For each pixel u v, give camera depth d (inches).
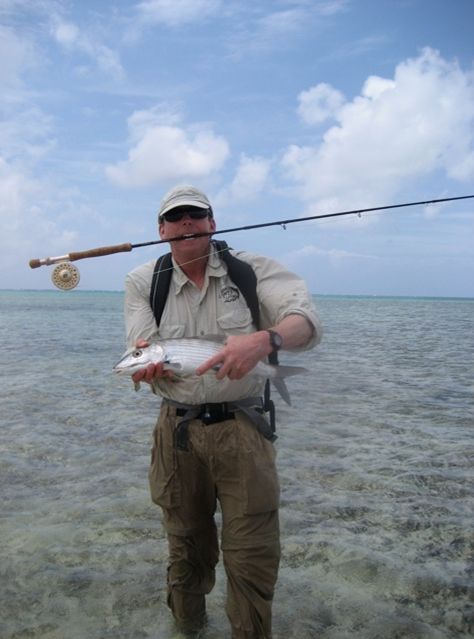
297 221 138.0
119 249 127.3
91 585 141.4
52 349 654.5
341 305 2967.5
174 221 110.3
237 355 94.9
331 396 367.6
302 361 553.3
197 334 113.0
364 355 609.9
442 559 151.3
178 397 110.8
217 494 113.3
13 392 379.9
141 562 152.3
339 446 251.0
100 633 123.8
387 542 160.6
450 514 178.9
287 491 197.9
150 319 116.0
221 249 114.0
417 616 127.7
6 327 1023.0
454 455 237.8
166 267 115.2
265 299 111.2
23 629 124.6
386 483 205.5
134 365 108.2
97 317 1434.5
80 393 381.1
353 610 130.0
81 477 215.0
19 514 181.3
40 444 257.1
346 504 186.7
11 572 146.8
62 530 169.9
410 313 1904.5
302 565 148.9
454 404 343.6
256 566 106.9
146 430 283.6
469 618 126.7
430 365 526.0
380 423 293.0
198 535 118.8
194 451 110.3
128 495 196.9
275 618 127.2
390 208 147.7
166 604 134.4
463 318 1583.4
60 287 131.0
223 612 132.1
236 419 108.5
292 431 276.2
